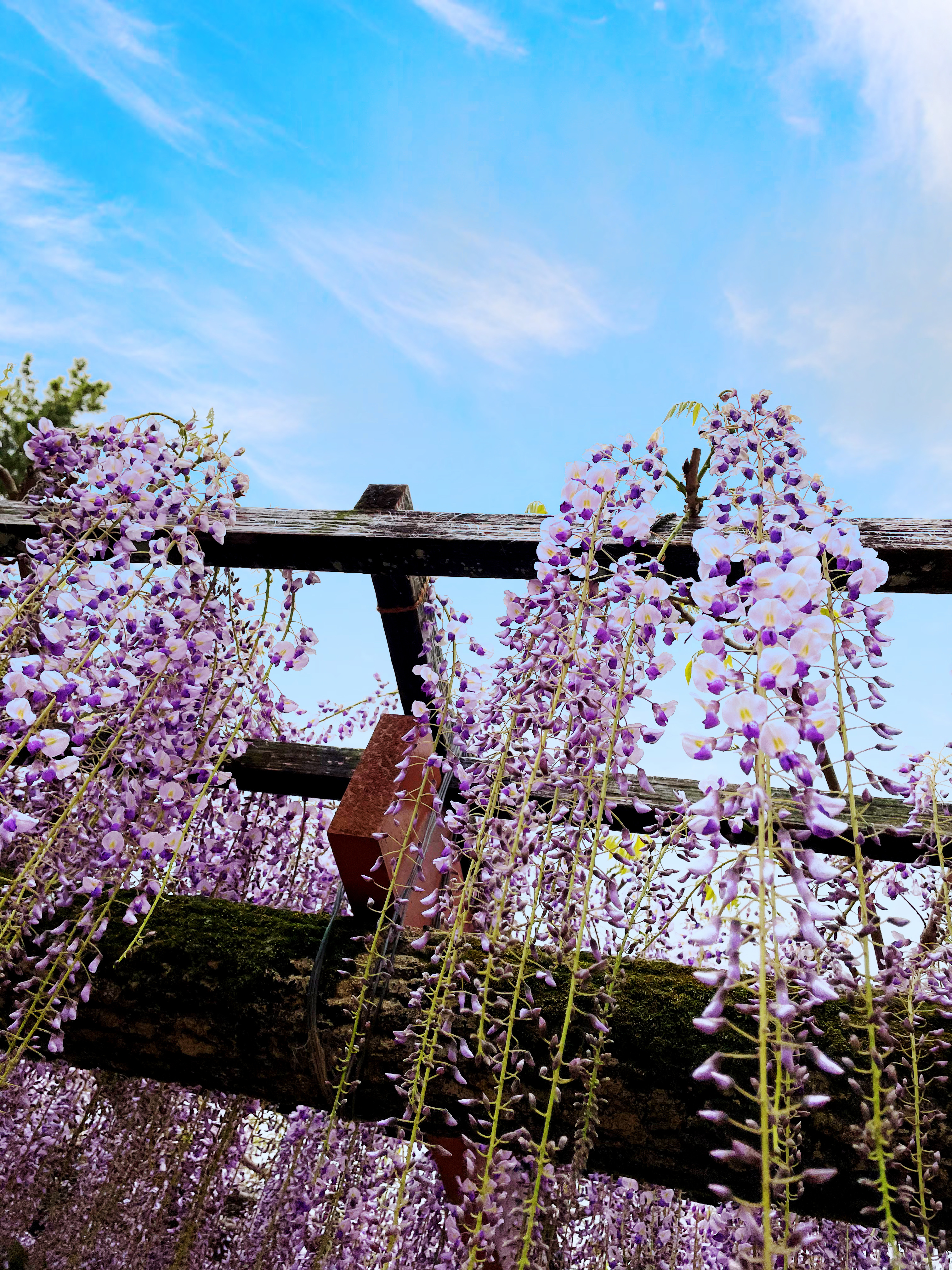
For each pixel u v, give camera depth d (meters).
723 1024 0.88
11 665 1.66
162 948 1.78
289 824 2.52
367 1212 1.65
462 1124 1.58
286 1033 1.67
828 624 1.05
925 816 1.64
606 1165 1.55
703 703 1.06
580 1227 1.94
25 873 1.57
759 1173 1.42
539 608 1.55
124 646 1.86
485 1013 1.44
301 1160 2.14
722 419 1.81
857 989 1.08
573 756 1.45
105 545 1.96
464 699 1.81
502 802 1.56
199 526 1.99
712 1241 1.77
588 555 1.51
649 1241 1.97
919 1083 1.25
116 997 1.74
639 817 2.07
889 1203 0.96
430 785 1.88
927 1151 1.22
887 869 1.47
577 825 1.41
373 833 1.72
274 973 1.72
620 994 1.55
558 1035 1.52
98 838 1.73
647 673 1.39
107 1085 2.54
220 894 2.33
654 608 1.44
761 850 0.89
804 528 1.53
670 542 1.73
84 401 6.93
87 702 1.67
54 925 1.83
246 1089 1.75
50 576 1.85
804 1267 1.76
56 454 2.01
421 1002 1.48
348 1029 1.64
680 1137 1.46
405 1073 1.57
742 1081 1.44
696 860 0.95
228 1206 2.84
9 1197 2.57
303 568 2.07
